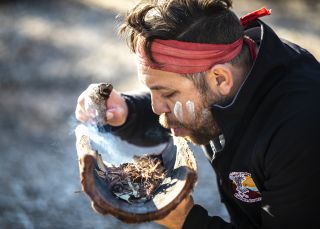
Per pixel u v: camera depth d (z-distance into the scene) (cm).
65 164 450
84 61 646
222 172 188
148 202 170
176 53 171
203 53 171
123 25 179
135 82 595
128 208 166
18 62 651
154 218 165
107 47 673
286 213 174
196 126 182
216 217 185
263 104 175
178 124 182
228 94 179
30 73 627
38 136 498
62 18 755
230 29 175
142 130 214
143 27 172
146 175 184
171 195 167
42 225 370
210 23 172
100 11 768
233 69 177
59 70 629
